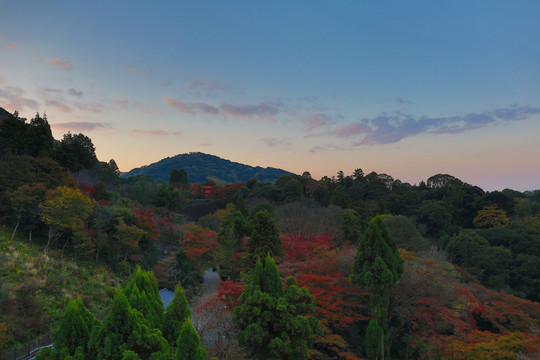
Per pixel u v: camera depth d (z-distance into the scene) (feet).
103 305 117.19
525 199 310.65
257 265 65.31
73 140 228.22
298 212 210.59
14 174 156.56
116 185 361.30
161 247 207.31
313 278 86.17
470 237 177.68
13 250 121.19
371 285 85.51
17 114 193.88
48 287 108.06
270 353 58.80
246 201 296.30
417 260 115.75
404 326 95.81
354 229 167.84
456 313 89.25
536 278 152.56
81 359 39.34
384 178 359.25
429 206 247.09
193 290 154.20
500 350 60.75
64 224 136.56
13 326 83.15
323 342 79.51
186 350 38.68
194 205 358.64
